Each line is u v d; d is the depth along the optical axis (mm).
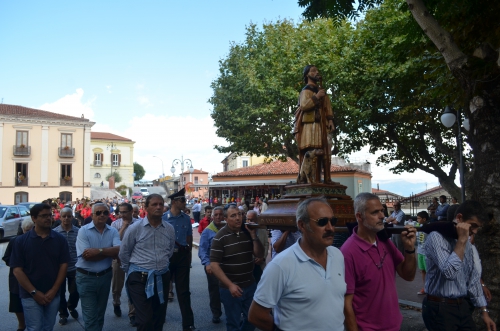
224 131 22016
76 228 7836
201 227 11477
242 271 5379
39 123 48562
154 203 5410
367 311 3365
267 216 5391
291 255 2912
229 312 5254
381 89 16250
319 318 2826
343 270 3074
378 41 15656
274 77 18797
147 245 5410
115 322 7395
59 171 49375
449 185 18141
